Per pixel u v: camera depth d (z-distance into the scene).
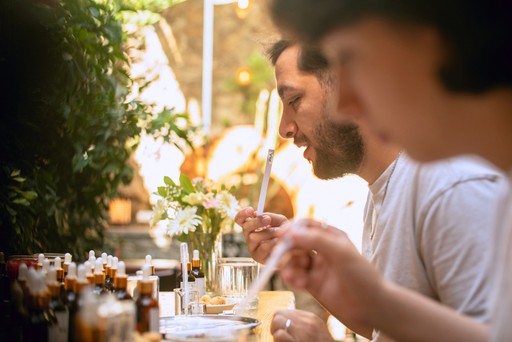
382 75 0.81
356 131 1.89
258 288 1.13
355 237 7.93
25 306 1.63
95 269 1.83
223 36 9.34
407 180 1.69
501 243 0.97
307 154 2.05
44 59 2.76
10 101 2.70
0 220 2.49
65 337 1.50
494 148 0.81
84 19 3.01
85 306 1.18
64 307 1.52
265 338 1.94
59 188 3.35
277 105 9.23
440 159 0.84
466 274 1.47
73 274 1.54
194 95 9.28
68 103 2.95
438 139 0.82
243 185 9.03
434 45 0.78
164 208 3.13
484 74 0.77
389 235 1.72
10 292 1.85
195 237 3.08
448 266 1.50
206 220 3.09
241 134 9.21
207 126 8.93
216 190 3.20
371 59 0.82
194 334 1.53
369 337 1.87
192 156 8.70
